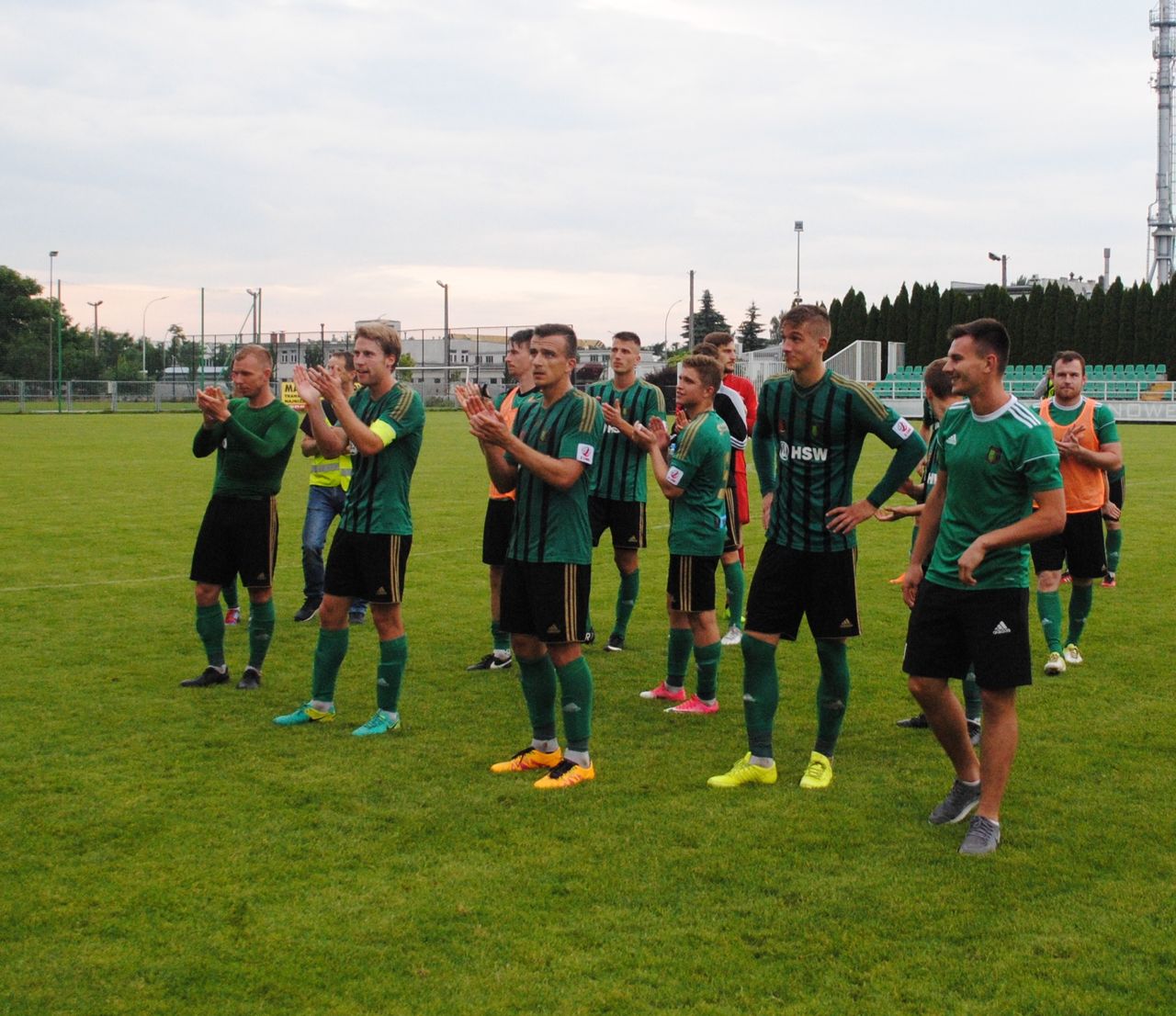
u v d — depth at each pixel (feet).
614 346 25.35
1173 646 25.89
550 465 16.48
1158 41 178.81
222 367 194.39
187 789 16.29
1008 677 14.37
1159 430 117.29
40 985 10.91
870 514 16.35
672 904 12.69
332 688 19.94
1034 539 14.24
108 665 23.66
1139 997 10.76
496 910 12.49
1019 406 14.57
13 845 14.20
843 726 19.90
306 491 58.23
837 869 13.66
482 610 30.19
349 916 12.35
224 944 11.71
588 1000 10.66
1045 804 15.87
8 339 224.74
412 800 15.96
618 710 21.08
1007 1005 10.61
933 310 173.88
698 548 20.43
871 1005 10.60
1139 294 160.35
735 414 25.57
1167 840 14.57
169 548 38.99
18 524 44.47
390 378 19.84
